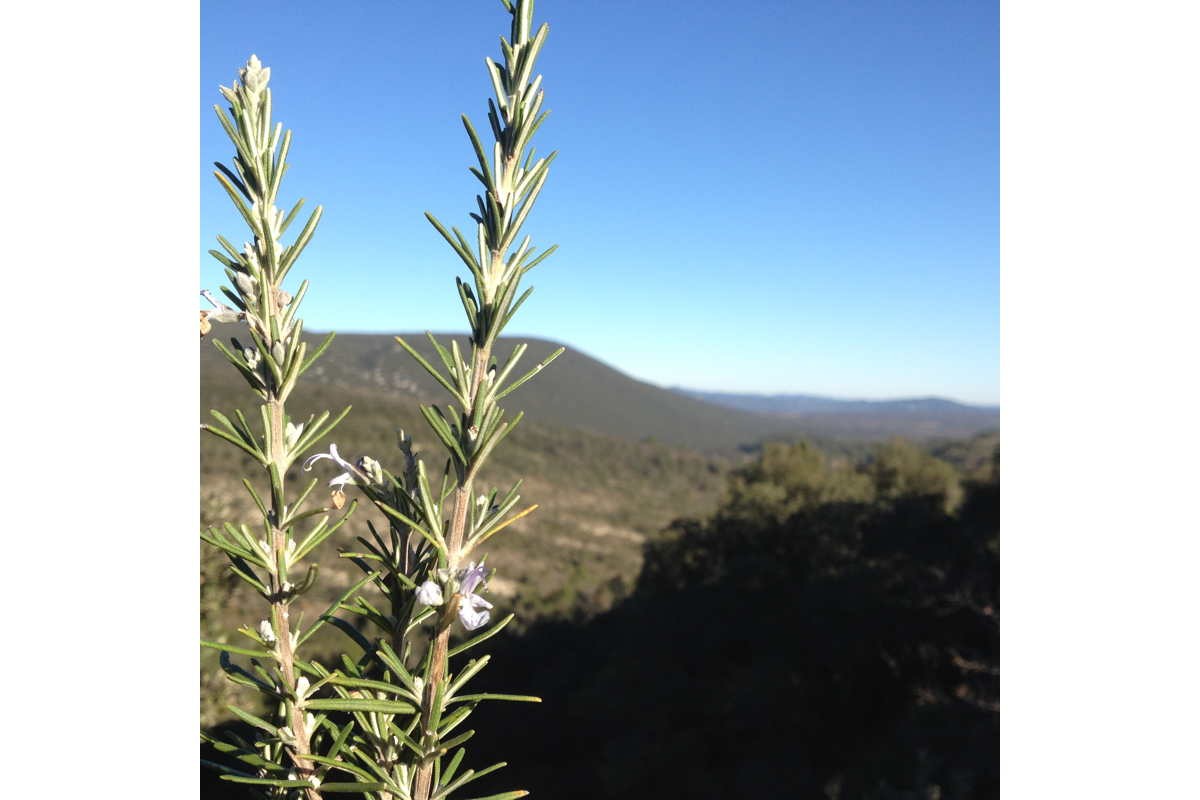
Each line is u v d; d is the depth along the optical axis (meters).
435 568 0.86
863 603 19.27
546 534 60.06
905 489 34.84
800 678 18.17
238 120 0.81
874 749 14.95
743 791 14.69
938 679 16.97
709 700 18.50
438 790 0.81
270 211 0.82
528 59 0.84
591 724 18.95
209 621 3.56
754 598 25.22
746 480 40.03
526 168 0.83
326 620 0.85
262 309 0.80
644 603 29.03
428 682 0.79
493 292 0.81
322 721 0.84
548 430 101.38
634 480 91.69
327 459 0.83
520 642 25.59
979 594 17.66
